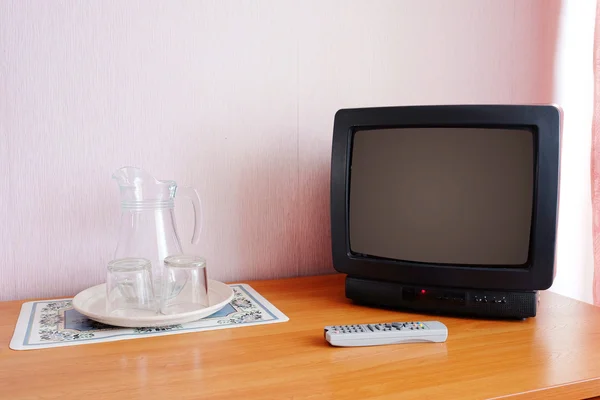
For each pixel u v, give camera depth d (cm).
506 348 96
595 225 168
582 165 180
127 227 115
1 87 119
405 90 154
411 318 113
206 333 102
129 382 81
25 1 119
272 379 83
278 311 116
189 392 78
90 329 103
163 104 131
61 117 124
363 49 148
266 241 143
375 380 83
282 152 143
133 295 108
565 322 111
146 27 128
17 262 124
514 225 110
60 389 79
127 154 129
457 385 81
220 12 134
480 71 162
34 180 123
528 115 107
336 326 100
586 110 178
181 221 135
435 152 114
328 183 148
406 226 117
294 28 141
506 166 110
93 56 125
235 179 139
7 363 88
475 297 111
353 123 119
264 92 140
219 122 136
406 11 152
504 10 163
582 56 174
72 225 127
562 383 82
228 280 141
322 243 149
